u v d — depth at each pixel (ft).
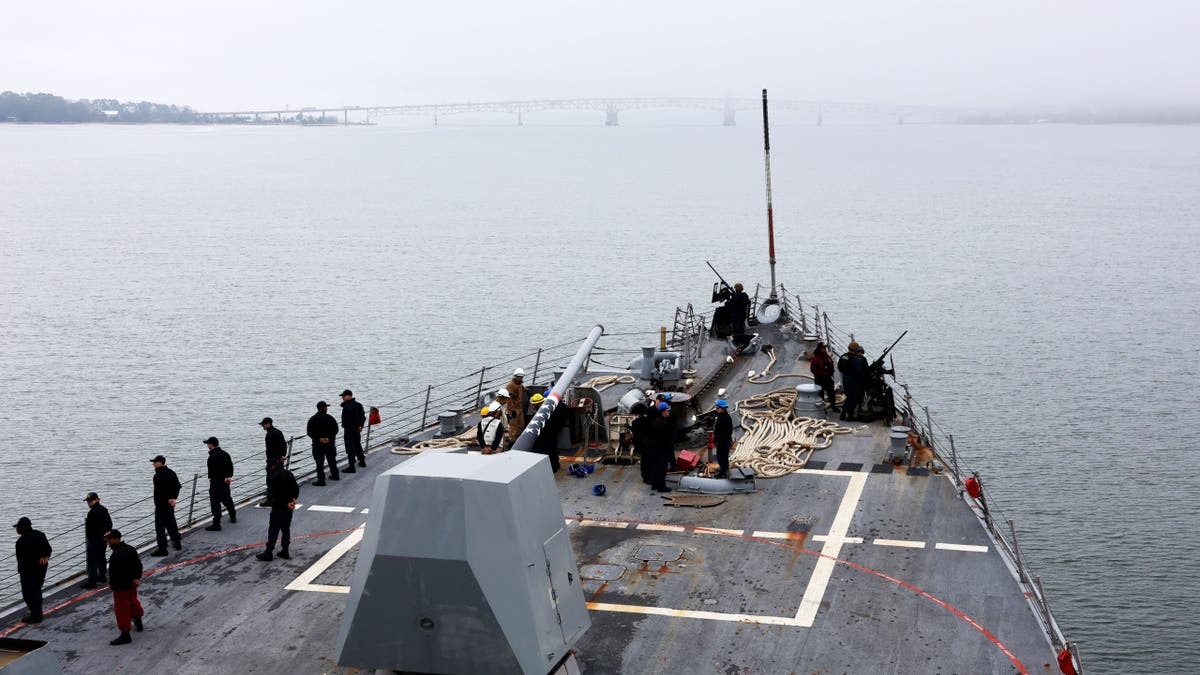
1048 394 215.10
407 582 47.78
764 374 110.73
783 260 402.93
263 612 62.18
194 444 188.24
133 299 333.42
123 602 58.23
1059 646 56.18
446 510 47.32
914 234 490.49
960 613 60.03
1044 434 189.16
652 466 79.25
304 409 207.62
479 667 48.47
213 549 71.31
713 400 102.73
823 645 56.85
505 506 47.50
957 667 54.49
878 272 372.79
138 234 519.19
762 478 81.15
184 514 154.71
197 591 64.95
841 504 75.77
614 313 297.33
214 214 618.03
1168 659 115.85
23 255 441.27
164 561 69.36
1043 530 147.64
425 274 375.66
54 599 64.54
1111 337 269.03
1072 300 319.06
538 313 297.74
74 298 335.88
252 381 228.84
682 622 59.57
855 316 294.66
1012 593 62.28
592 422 87.45
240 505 79.87
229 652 57.67
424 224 552.82
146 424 199.82
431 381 226.17
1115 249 435.94
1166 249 435.12
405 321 289.94
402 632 48.70
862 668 54.54
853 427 92.68
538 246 451.12
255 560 69.41
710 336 130.31
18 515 157.79
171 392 221.05
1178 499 158.10
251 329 284.00
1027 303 313.53
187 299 332.19
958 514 73.77
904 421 94.17
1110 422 196.34
